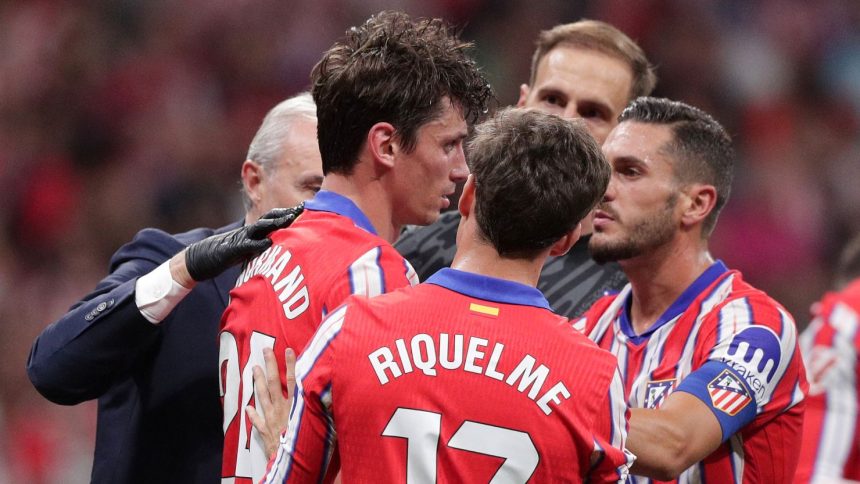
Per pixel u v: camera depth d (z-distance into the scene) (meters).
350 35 8.02
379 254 7.39
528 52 33.53
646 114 9.66
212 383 9.07
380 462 6.71
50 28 35.28
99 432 9.44
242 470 7.57
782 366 8.77
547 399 6.74
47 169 32.34
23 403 25.41
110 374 8.71
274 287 7.59
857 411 11.02
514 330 6.87
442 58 7.77
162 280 8.36
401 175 7.75
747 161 32.16
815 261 30.62
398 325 6.88
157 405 8.99
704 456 8.30
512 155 6.95
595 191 7.07
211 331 9.16
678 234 9.46
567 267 11.20
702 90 33.44
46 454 24.09
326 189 7.91
